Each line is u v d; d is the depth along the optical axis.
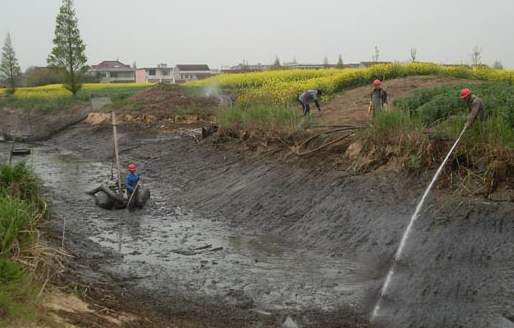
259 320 7.33
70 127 32.47
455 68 26.41
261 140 15.78
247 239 11.06
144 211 13.51
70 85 43.72
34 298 5.93
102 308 6.53
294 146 14.40
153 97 31.02
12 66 54.56
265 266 9.44
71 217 12.62
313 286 8.51
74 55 43.34
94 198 14.57
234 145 17.09
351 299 7.99
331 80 25.61
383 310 7.57
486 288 7.55
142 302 7.55
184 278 8.89
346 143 13.15
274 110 16.50
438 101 13.00
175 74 104.12
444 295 7.62
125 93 39.81
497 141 10.07
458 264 8.25
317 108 18.97
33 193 10.19
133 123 27.25
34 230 7.58
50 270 7.05
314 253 10.00
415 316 7.30
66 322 5.67
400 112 12.19
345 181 11.76
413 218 9.12
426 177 10.61
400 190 10.65
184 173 17.00
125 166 20.31
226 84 34.34
